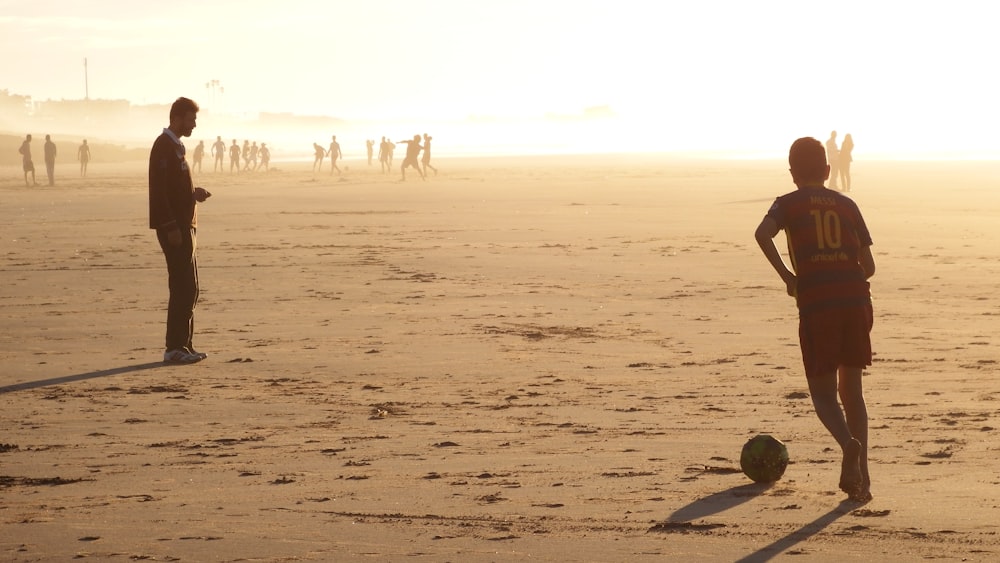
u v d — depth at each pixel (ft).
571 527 19.67
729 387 33.01
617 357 37.93
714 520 19.92
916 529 19.17
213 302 51.08
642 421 28.81
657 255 68.33
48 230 88.58
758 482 22.63
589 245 74.23
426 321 45.57
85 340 42.06
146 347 40.68
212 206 114.21
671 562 17.62
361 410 30.55
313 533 19.51
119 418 29.78
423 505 21.26
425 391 32.96
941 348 38.88
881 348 38.96
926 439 26.32
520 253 69.87
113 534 19.61
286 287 55.77
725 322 44.96
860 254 22.02
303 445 26.68
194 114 38.45
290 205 114.93
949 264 63.52
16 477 23.93
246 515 20.74
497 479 23.25
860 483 20.56
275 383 34.24
